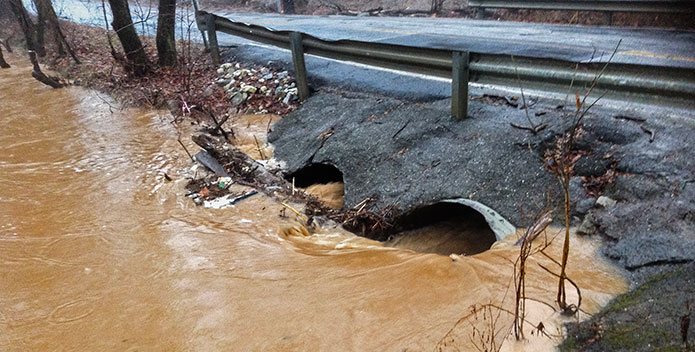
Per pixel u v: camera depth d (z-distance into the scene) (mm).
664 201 4332
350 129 7117
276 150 7691
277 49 11438
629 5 10125
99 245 5133
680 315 3205
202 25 11469
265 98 9359
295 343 3602
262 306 4027
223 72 10836
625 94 4988
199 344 3670
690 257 3734
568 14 12203
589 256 4160
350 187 6262
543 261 4164
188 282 4430
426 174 5797
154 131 8531
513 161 5371
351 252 4746
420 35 11125
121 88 10773
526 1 11898
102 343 3750
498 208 5039
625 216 4348
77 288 4441
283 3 17859
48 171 7047
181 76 10750
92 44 14336
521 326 3381
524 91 6777
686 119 5336
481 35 10672
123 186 6523
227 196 6133
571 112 5781
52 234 5383
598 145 5203
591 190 4789
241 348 3604
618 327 3320
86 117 9461
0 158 7520
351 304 3951
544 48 8914
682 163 4637
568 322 3496
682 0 9305
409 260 4453
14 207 5988
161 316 4008
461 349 3404
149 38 14336
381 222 5539
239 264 4668
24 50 15805
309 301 4035
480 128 6062
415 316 3756
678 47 8336
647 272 3814
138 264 4770
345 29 12641
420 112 6828
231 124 8750
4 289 4453
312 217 5648
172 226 5473
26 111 9922
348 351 3494
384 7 16688
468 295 3908
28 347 3748
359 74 9000
